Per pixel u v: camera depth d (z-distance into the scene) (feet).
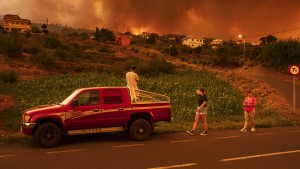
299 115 64.28
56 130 34.99
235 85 114.62
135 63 177.68
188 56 312.09
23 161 28.09
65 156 30.01
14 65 146.41
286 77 134.82
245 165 26.61
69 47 239.91
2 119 55.88
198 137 40.96
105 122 37.68
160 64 159.43
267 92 94.68
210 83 113.09
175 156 29.89
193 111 62.90
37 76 137.80
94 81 113.80
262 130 47.75
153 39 483.92
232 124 51.98
